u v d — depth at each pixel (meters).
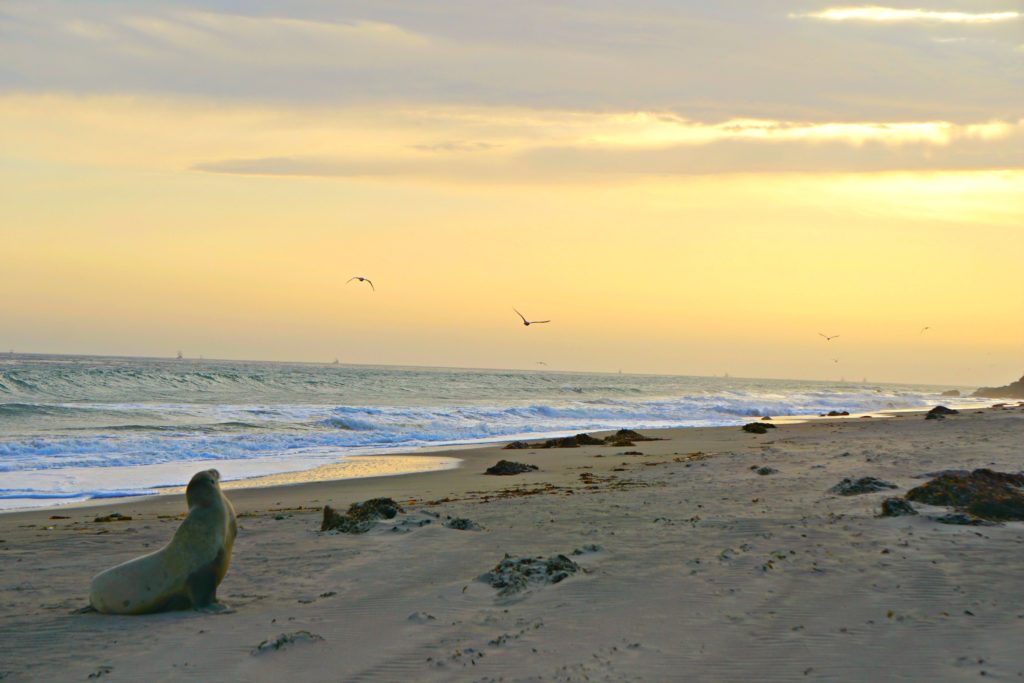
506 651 6.00
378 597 7.76
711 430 36.25
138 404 44.12
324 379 78.38
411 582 8.29
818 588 7.24
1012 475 12.54
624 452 25.61
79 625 7.12
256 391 62.53
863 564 7.98
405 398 64.19
